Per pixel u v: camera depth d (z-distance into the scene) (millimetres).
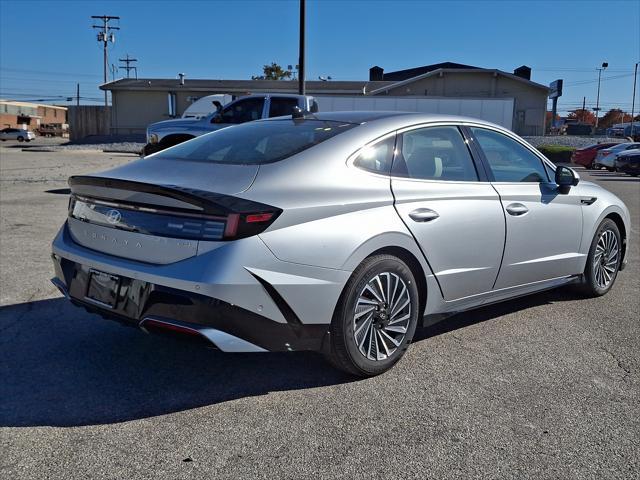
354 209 3549
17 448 2889
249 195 3254
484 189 4324
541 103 45625
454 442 3000
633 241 8602
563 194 4969
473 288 4301
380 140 3898
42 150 31188
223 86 46938
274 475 2697
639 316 5078
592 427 3178
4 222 8547
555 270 5004
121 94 47594
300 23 16766
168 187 3201
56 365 3852
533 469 2781
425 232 3863
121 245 3445
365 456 2861
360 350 3619
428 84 46156
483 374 3826
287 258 3238
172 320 3191
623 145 28719
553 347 4324
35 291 5344
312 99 13398
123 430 3074
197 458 2824
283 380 3699
